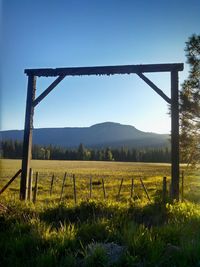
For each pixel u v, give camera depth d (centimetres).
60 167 9069
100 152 19288
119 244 751
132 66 1393
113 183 3684
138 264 634
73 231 805
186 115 2139
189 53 2194
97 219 955
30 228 845
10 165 8894
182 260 618
